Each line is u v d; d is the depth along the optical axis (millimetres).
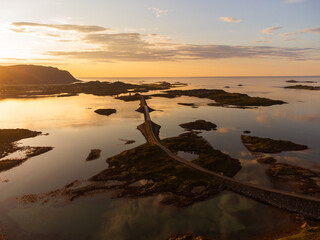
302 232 34594
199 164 62344
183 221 39281
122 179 54969
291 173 56500
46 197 48188
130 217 40812
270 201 43781
